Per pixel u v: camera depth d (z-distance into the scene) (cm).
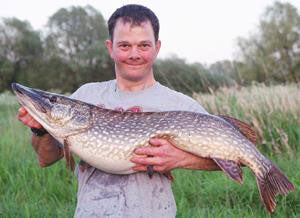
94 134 116
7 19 1861
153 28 117
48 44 1894
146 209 112
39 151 126
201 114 117
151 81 122
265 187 118
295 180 232
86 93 127
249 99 370
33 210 211
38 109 116
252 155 117
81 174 119
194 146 115
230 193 231
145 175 114
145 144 115
